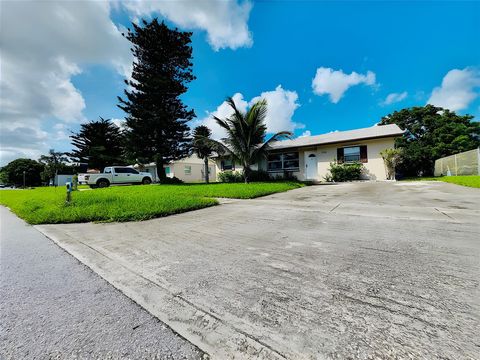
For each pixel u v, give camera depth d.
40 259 2.46
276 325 1.23
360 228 3.16
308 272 1.86
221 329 1.24
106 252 2.64
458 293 1.44
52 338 1.21
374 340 1.08
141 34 16.77
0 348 1.14
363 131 14.98
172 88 17.67
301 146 14.65
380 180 12.38
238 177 16.44
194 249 2.61
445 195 5.82
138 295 1.64
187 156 19.39
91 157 32.78
